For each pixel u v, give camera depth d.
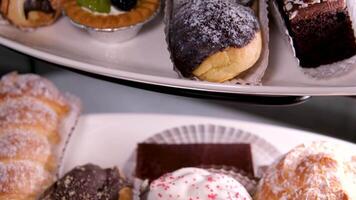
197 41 0.33
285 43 0.36
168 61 0.37
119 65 0.37
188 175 0.35
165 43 0.38
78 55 0.37
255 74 0.34
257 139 0.42
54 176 0.40
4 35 0.39
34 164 0.39
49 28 0.39
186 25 0.34
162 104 0.49
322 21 0.34
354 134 0.46
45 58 0.34
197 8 0.34
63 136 0.42
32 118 0.41
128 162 0.41
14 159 0.39
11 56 0.49
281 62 0.35
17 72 0.47
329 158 0.34
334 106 0.46
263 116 0.48
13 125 0.40
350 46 0.34
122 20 0.37
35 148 0.40
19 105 0.42
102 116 0.44
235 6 0.35
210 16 0.34
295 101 0.33
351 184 0.33
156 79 0.32
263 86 0.32
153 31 0.38
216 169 0.39
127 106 0.48
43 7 0.38
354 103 0.45
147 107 0.48
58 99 0.44
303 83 0.34
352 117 0.46
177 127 0.43
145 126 0.43
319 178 0.33
